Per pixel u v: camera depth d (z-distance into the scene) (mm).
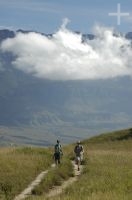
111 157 59500
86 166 48062
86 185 33531
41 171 43594
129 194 28500
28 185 36656
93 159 55188
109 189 31047
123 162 53219
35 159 49312
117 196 27625
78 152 48875
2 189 34094
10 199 31438
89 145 94500
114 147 89000
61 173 41469
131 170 43562
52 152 63469
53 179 38125
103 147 89750
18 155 52281
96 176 38875
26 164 43969
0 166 40875
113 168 45156
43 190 34281
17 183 35781
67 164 49188
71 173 43062
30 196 32062
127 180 35500
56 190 35219
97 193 28984
